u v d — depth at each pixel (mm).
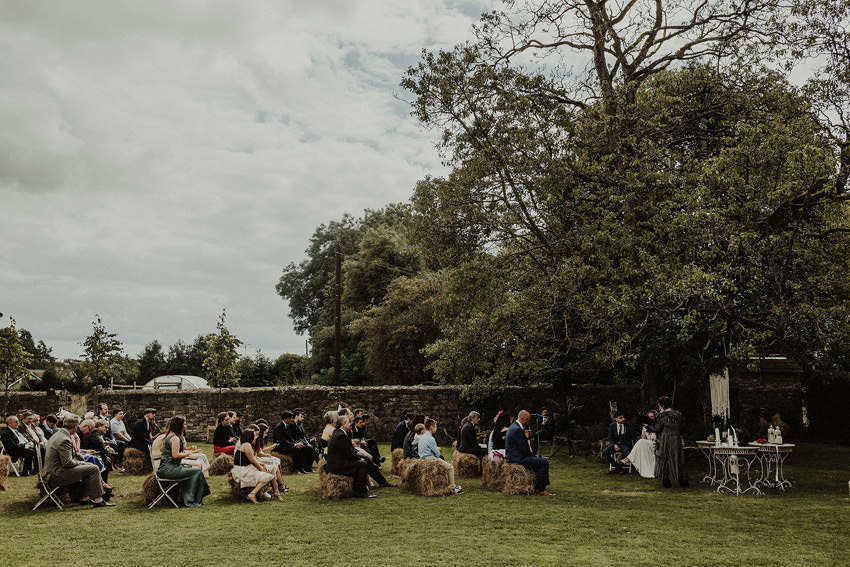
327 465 10617
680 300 12312
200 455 11664
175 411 22891
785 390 25703
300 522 8516
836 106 13578
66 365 39281
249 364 33594
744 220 12367
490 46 16047
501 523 8508
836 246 12727
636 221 14398
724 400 15391
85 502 9750
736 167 12523
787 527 8453
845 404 21484
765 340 13578
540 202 15094
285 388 22984
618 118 15461
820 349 13281
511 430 11445
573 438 19250
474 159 15227
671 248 12898
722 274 12477
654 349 15938
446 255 16375
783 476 13500
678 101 16469
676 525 8500
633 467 14094
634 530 8156
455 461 13430
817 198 12781
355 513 9211
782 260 12812
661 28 17719
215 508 9586
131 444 13398
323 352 44938
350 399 22969
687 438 16516
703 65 17156
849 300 12039
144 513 9156
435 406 22859
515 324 18344
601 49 17844
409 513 9211
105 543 7289
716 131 16375
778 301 12867
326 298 53438
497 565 6434
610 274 14086
